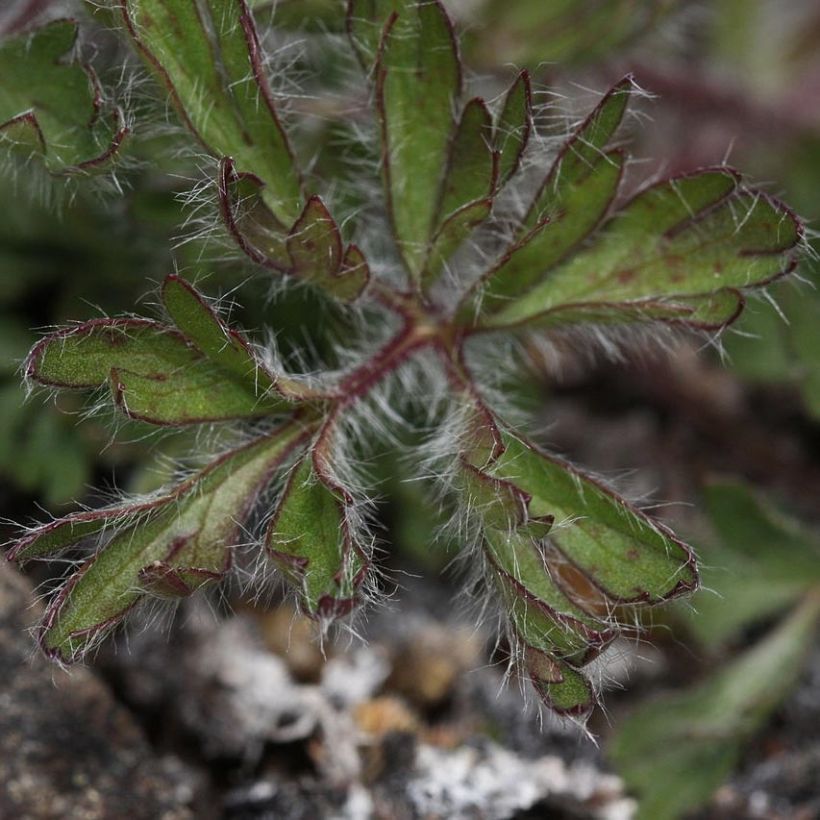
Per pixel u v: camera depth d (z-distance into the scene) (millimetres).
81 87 329
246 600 358
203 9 324
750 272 327
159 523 321
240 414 323
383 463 359
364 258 326
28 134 325
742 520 360
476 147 328
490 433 322
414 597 364
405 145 331
